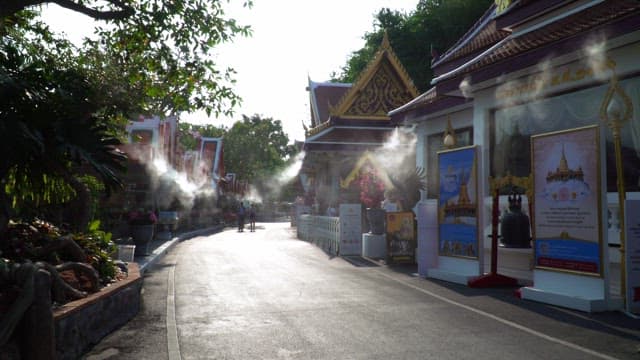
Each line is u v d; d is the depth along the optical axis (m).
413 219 14.24
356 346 5.80
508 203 12.25
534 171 8.85
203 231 36.19
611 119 8.19
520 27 13.35
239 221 38.09
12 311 4.35
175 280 11.16
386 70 31.12
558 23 11.74
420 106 16.91
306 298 8.83
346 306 8.12
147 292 9.61
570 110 11.29
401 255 14.07
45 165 6.63
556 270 8.38
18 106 6.21
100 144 6.68
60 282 5.64
